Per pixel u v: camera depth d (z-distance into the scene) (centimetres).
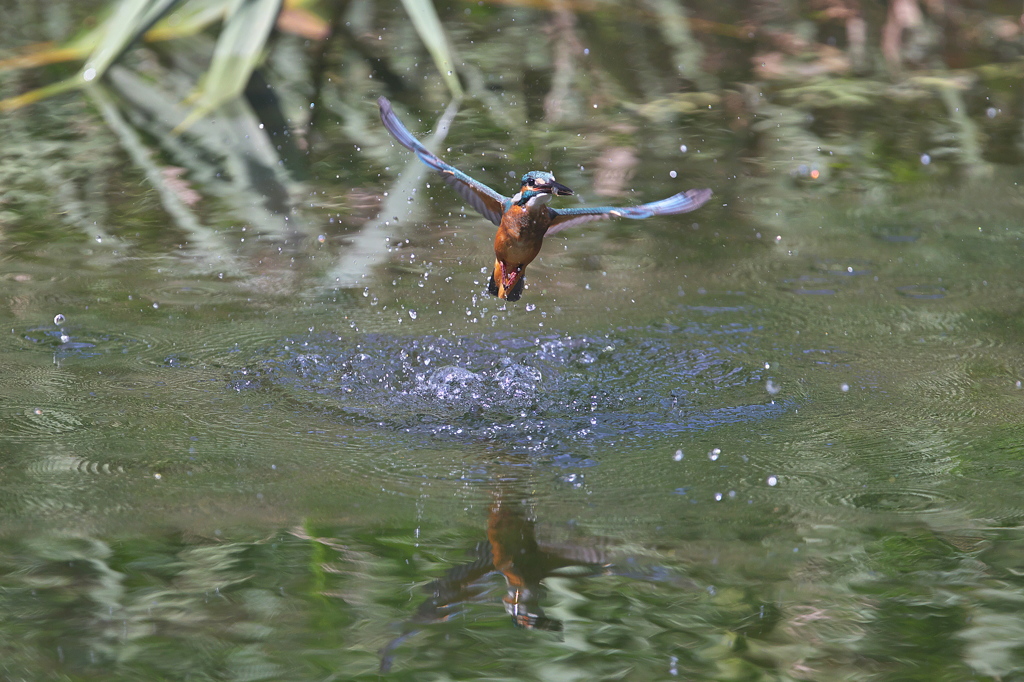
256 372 1051
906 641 670
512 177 1546
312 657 652
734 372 1066
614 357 1092
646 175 1580
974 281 1280
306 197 1513
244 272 1288
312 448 912
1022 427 953
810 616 693
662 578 735
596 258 1357
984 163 1661
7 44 2130
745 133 1786
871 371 1070
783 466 891
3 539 770
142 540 772
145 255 1327
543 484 861
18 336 1115
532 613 696
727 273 1309
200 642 662
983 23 2405
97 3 2425
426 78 2038
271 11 1902
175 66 2097
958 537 785
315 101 1909
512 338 1131
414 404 996
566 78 2047
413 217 1455
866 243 1392
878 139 1766
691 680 638
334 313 1184
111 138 1725
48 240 1359
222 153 1677
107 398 993
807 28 2383
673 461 899
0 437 916
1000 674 640
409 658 648
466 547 768
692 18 2448
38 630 670
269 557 754
